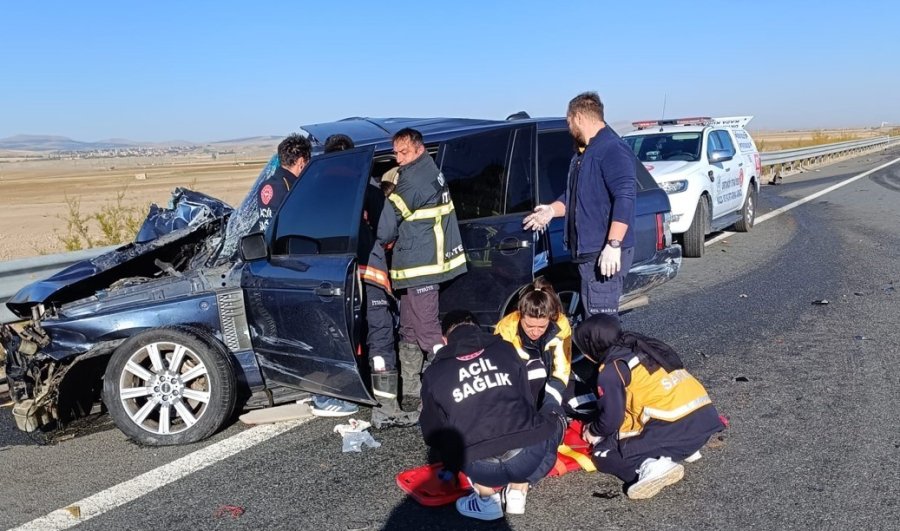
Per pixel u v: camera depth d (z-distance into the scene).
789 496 3.62
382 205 4.63
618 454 3.78
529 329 3.93
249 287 4.71
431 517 3.58
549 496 3.75
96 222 18.70
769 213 15.59
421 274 4.73
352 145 5.11
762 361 5.72
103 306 4.67
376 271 4.62
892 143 57.84
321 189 4.65
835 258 9.95
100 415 5.15
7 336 4.73
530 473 3.49
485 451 3.41
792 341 6.21
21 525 3.66
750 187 12.99
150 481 4.09
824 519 3.39
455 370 3.54
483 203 5.21
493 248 5.01
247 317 4.76
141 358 4.59
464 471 3.50
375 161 5.39
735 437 4.34
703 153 11.06
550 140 5.38
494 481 3.46
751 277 8.95
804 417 4.57
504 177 5.21
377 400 4.65
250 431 4.75
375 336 4.66
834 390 5.01
